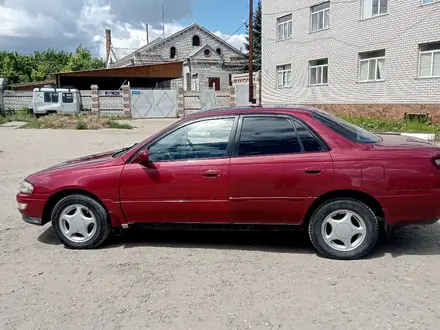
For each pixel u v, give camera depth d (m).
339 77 21.12
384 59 18.59
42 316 3.02
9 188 7.51
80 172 4.32
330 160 3.82
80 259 4.09
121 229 4.39
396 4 17.55
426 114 16.80
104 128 20.81
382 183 3.74
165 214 4.18
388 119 18.45
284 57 25.16
